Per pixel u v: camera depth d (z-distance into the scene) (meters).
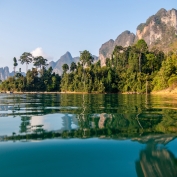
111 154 3.43
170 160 3.15
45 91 80.94
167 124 5.55
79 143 3.94
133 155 3.38
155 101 16.05
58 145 3.85
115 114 7.54
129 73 63.22
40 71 88.56
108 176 2.78
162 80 46.62
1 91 81.19
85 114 7.64
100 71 68.62
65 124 5.70
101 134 4.55
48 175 2.80
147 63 66.00
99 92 61.50
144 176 2.74
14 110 9.30
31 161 3.18
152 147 3.71
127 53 78.56
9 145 3.87
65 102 15.12
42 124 5.73
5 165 3.04
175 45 120.62
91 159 3.22
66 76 76.56
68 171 2.92
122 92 60.50
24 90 79.94
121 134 4.51
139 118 6.59
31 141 4.10
